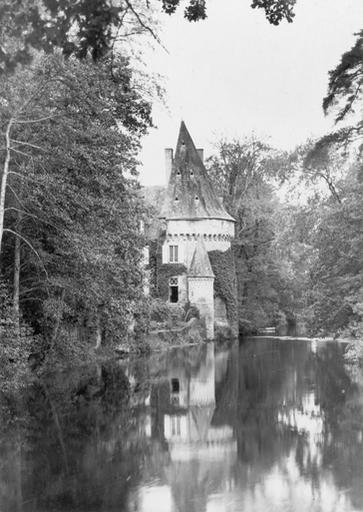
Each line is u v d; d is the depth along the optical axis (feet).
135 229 105.29
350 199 101.35
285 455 61.26
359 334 110.22
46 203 86.43
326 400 90.63
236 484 52.54
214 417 80.18
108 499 48.32
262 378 116.06
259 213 239.50
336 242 101.65
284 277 248.11
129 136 96.07
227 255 239.91
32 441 65.21
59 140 84.17
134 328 156.76
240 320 245.04
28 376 98.22
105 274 97.81
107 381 108.68
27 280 100.63
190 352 172.55
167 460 59.47
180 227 238.27
